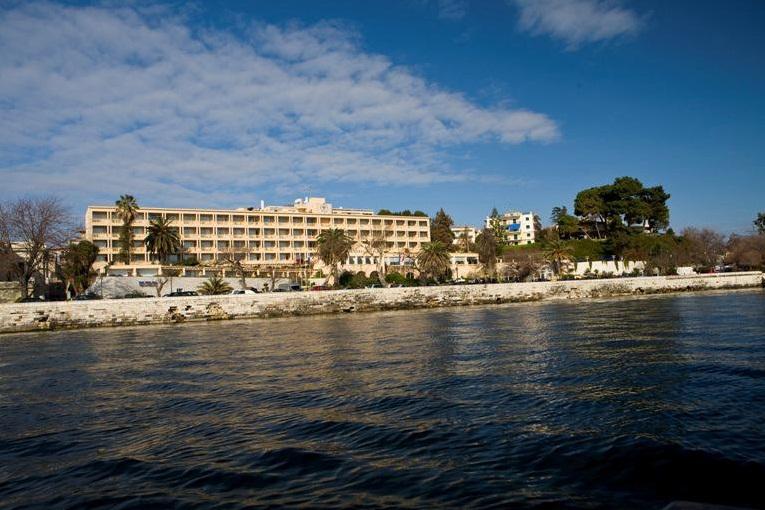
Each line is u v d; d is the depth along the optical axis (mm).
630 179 156375
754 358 27953
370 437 16906
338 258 118625
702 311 59219
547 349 34188
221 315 73688
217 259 127000
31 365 36125
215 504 12414
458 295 91562
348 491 12789
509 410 19484
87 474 14914
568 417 18328
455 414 19188
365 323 61969
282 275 124312
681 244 141250
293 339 46344
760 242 131625
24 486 14242
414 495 12414
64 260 103812
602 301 90625
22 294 81250
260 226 137625
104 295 95562
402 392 23016
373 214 169250
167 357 37438
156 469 14977
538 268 134125
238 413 20719
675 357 29219
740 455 14156
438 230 175375
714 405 19109
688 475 13078
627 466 13758
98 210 120562
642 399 20391
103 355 40000
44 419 21219
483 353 33500
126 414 21469
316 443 16578
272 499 12531
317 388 24688
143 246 124062
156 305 69938
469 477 13375
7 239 79188
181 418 20406
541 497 12109
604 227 167250
